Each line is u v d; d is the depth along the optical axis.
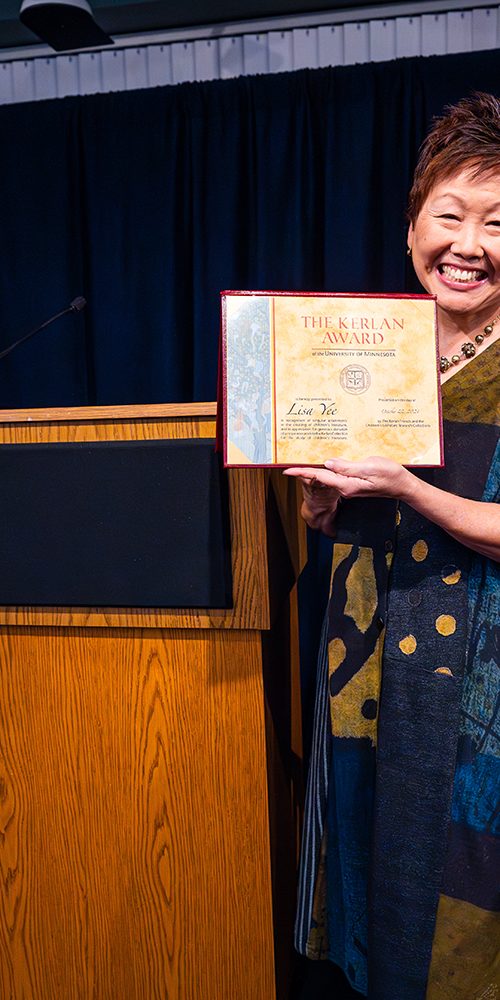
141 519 1.06
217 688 1.08
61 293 2.56
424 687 0.97
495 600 0.96
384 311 0.95
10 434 1.12
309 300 0.94
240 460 0.92
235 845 1.09
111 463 1.07
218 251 2.43
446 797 0.96
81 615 1.10
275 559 1.15
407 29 2.49
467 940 0.95
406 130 2.29
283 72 2.39
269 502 1.09
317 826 1.11
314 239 2.38
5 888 1.16
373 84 2.30
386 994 0.99
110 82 2.69
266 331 0.93
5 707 1.14
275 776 1.15
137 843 1.12
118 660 1.11
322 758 1.12
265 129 2.39
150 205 2.49
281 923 1.20
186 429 1.06
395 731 0.98
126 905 1.13
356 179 2.31
